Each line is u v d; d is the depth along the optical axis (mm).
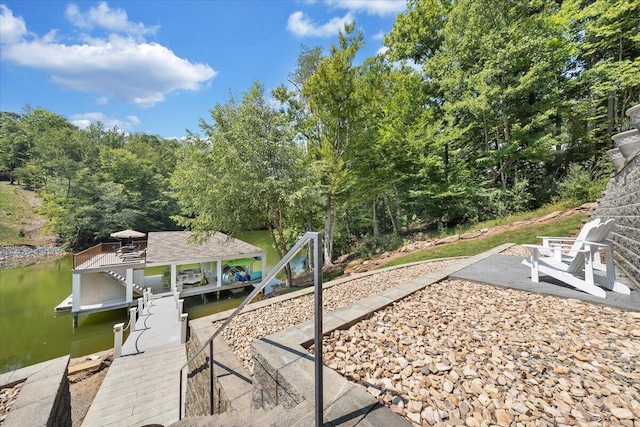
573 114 11375
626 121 11008
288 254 1562
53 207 26141
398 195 14758
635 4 9328
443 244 9961
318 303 1292
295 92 13227
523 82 10258
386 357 2057
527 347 2156
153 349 7105
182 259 13133
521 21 10727
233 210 9844
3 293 14953
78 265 11883
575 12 10398
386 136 11914
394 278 6180
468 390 1651
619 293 3230
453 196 12297
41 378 2605
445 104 12289
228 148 9352
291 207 10141
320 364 1284
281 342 2184
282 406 1669
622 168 4531
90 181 28344
